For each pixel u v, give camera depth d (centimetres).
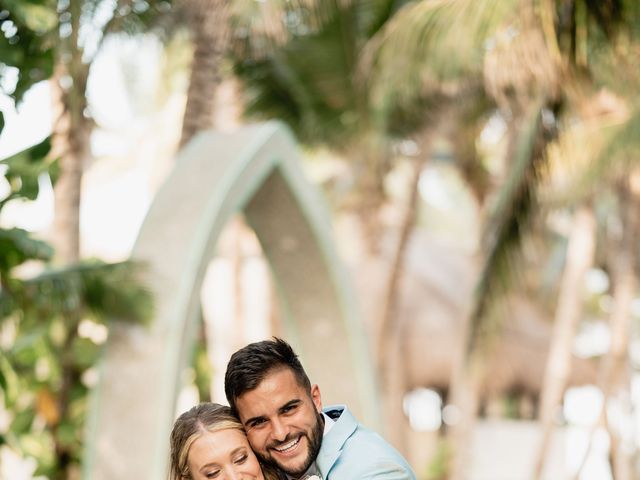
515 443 2183
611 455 1830
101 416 745
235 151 864
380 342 1413
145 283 757
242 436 325
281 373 319
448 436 1975
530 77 785
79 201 910
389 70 922
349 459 328
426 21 765
